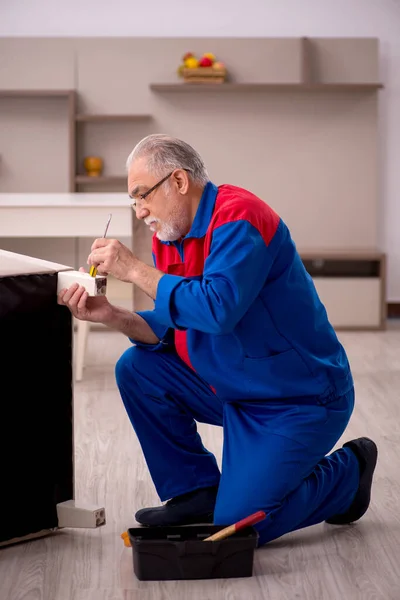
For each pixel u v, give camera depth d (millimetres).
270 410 2484
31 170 6711
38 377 2453
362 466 2633
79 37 6652
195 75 6531
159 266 2645
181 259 2514
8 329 2361
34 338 2422
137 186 2398
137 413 2680
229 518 2387
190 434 2711
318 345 2508
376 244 6902
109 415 4047
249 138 6766
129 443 3588
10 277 2340
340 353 2590
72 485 2607
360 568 2348
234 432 2473
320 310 2535
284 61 6738
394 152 7004
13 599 2156
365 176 6836
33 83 6668
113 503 2855
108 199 5172
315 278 6496
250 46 6715
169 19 6832
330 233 6875
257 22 6852
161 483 2691
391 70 6938
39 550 2465
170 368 2666
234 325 2273
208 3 6824
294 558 2412
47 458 2521
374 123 6797
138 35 6824
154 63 6680
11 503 2459
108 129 6691
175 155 2389
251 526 2340
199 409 2693
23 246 6547
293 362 2457
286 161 6789
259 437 2428
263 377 2459
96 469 3227
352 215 6863
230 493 2402
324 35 6879
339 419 2521
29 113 6676
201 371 2494
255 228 2318
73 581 2262
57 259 6559
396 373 5039
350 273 6926
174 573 2266
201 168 2439
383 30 6895
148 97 6691
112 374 4945
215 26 6844
